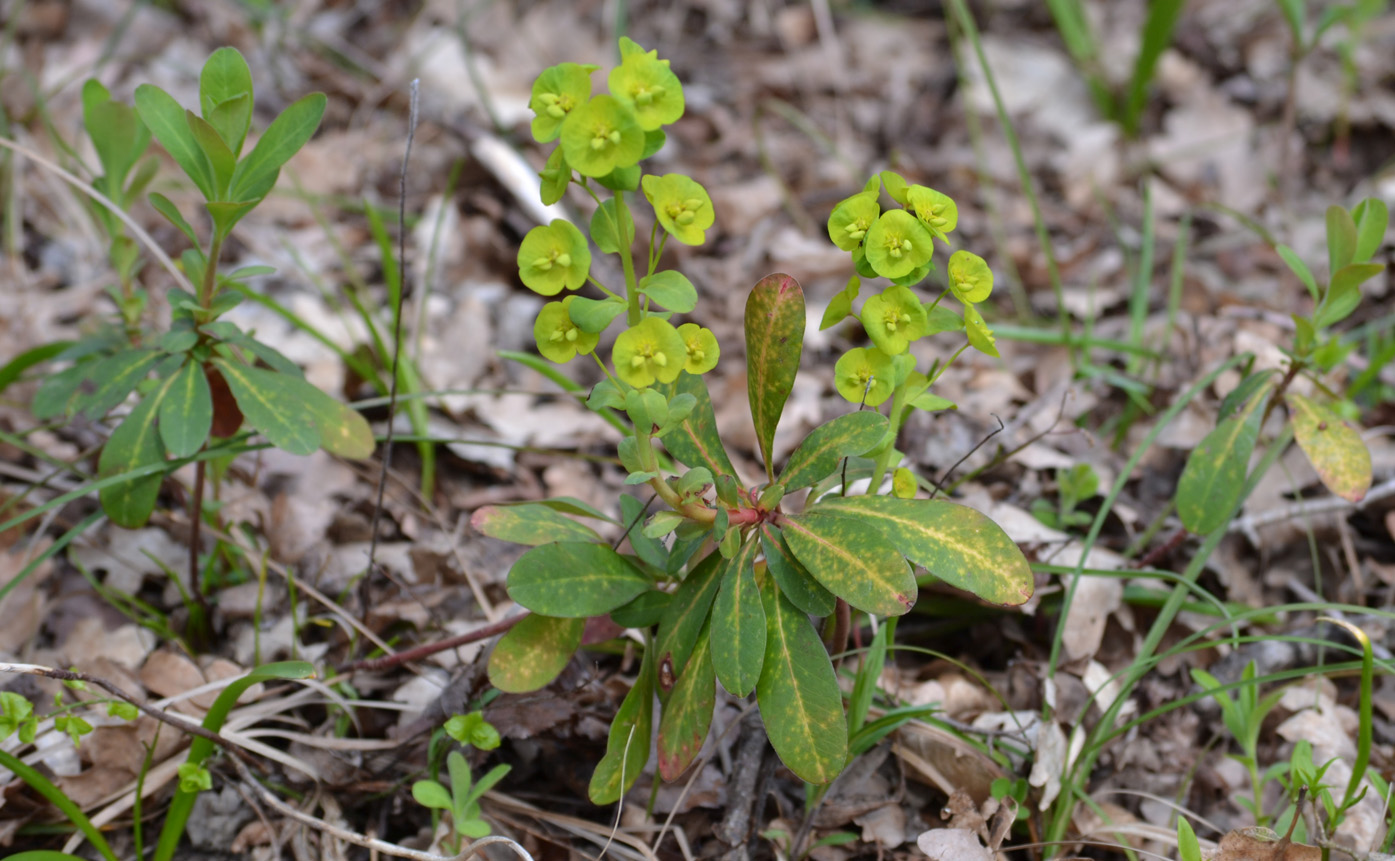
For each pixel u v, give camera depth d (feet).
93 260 3.97
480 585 3.25
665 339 2.72
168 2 5.50
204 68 2.88
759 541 2.82
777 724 2.78
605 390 2.75
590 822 2.99
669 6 6.14
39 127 4.46
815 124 5.41
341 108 5.05
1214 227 4.69
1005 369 3.77
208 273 2.96
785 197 4.65
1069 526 3.30
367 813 3.02
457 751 3.01
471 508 3.40
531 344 3.98
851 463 2.89
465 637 3.01
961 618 3.22
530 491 3.44
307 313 3.87
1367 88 5.37
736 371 3.84
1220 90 5.48
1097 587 3.20
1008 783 2.97
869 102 5.60
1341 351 3.07
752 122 5.35
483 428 3.54
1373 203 3.02
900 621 3.23
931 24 6.29
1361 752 2.88
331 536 3.31
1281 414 3.44
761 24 6.15
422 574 3.25
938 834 2.93
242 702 3.05
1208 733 3.13
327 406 3.01
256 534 3.31
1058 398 3.43
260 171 2.91
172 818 2.90
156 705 3.00
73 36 5.25
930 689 3.15
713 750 3.00
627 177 2.69
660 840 2.96
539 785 3.05
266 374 2.99
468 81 5.39
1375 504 3.32
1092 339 3.61
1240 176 4.97
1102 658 3.22
